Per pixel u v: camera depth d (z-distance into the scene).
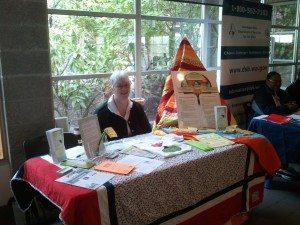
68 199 1.31
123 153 1.84
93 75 3.00
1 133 2.54
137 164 1.67
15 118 2.42
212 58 3.97
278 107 3.37
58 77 2.78
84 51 2.97
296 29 5.14
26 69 2.41
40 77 2.48
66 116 2.87
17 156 2.47
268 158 2.19
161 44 3.46
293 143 2.72
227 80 3.66
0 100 2.45
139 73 3.29
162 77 3.53
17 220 2.36
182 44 2.78
